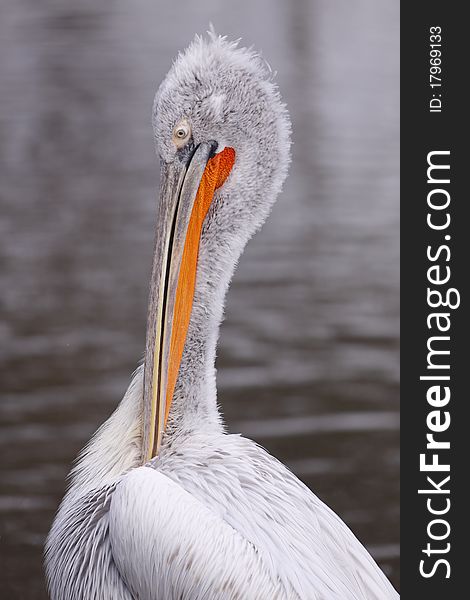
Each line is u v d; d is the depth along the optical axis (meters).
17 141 31.09
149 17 53.44
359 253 20.66
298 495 6.74
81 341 16.64
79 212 24.00
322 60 42.53
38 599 10.80
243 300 18.48
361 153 27.91
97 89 37.69
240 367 15.77
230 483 6.62
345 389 14.98
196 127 7.04
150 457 6.94
